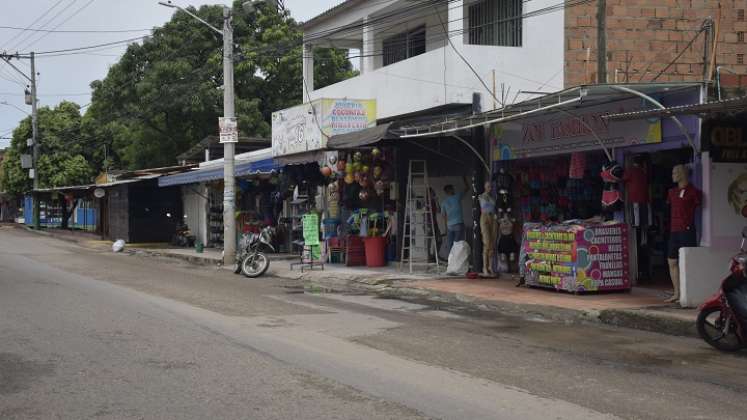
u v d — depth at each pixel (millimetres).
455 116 16219
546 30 17266
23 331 9914
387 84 20156
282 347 9016
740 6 17188
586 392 7020
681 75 16953
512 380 7480
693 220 11930
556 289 13812
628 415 6238
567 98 12125
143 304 12812
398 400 6637
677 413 6320
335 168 20609
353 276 17562
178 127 38938
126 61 38688
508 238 16312
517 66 17391
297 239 24750
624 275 13547
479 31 19766
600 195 15305
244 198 28719
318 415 6156
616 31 16891
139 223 35125
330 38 24000
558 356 8805
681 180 11914
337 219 21781
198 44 37656
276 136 23406
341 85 22656
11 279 16953
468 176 17625
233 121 23328
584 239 13359
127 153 43062
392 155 19703
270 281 18203
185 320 11031
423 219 19062
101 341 9258
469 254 17297
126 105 38844
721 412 6379
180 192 35781
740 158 11648
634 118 11688
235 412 6238
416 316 12039
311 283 17641
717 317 9547
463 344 9477
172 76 36594
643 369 8133
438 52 17828
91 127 51000
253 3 27688
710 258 11672
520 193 16781
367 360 8336
